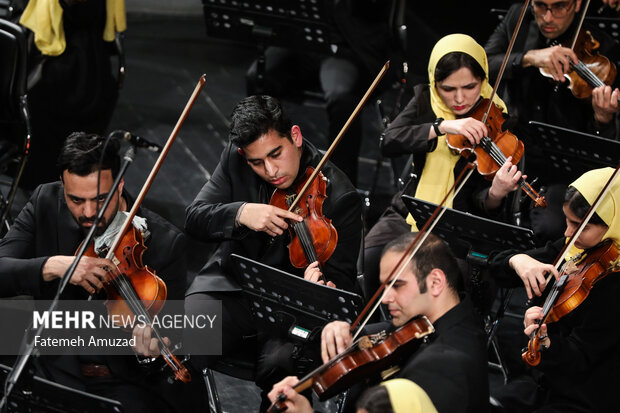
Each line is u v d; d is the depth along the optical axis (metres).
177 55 14.99
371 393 5.05
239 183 7.79
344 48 10.38
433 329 5.98
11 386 6.02
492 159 8.41
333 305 6.55
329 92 10.77
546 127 8.48
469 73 8.38
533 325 6.75
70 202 6.96
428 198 8.66
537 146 9.22
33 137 10.84
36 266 6.94
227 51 15.23
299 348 6.87
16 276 6.95
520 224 8.67
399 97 9.71
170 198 11.48
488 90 8.95
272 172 7.23
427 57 14.92
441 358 5.71
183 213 11.22
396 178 10.55
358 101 10.82
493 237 7.64
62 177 6.90
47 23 10.25
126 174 11.82
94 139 6.90
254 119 7.07
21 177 11.12
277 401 5.84
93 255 7.06
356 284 8.02
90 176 6.80
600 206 7.00
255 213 7.33
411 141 8.53
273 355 7.20
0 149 9.21
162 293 7.03
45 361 7.04
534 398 7.40
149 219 7.33
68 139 6.89
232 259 6.77
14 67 9.08
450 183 8.62
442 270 6.03
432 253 6.03
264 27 10.26
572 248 7.53
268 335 7.44
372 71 10.57
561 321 7.16
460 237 7.80
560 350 6.77
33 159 10.98
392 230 8.77
